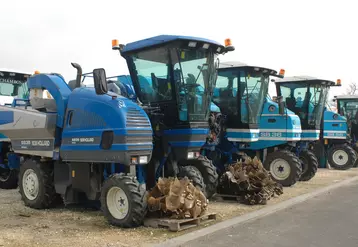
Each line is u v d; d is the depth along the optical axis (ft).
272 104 38.32
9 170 33.76
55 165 24.91
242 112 34.06
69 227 20.68
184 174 25.17
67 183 24.26
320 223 22.08
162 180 21.67
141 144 20.79
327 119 53.93
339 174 47.52
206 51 25.08
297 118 39.04
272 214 24.47
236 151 34.76
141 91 26.18
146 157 21.12
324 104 44.52
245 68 33.65
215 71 25.90
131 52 25.81
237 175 28.25
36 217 23.16
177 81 24.26
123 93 27.17
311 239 18.86
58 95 24.21
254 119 34.53
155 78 25.23
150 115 24.86
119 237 18.71
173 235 19.04
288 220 22.80
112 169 22.39
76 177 23.45
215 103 35.06
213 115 31.01
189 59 24.54
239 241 18.43
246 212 24.71
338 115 53.47
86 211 24.80
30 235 19.12
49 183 25.07
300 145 42.27
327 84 44.16
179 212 20.56
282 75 36.91
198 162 27.55
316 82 43.04
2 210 25.08
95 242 17.89
